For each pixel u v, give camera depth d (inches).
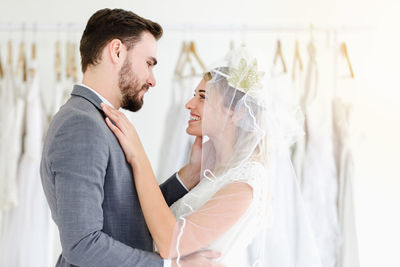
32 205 92.8
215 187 53.8
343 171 92.8
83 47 56.9
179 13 110.2
